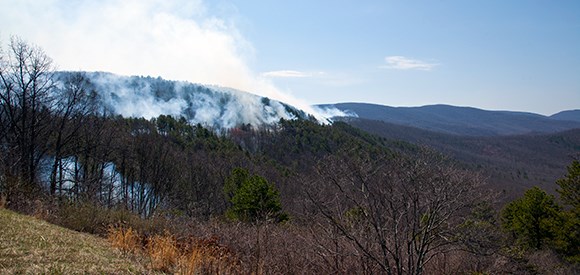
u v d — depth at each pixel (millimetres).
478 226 6199
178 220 11742
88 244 7352
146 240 8625
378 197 6355
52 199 11906
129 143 37688
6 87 20562
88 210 10617
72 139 27078
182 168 45719
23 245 6199
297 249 7742
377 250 6938
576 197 17047
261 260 7477
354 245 6855
